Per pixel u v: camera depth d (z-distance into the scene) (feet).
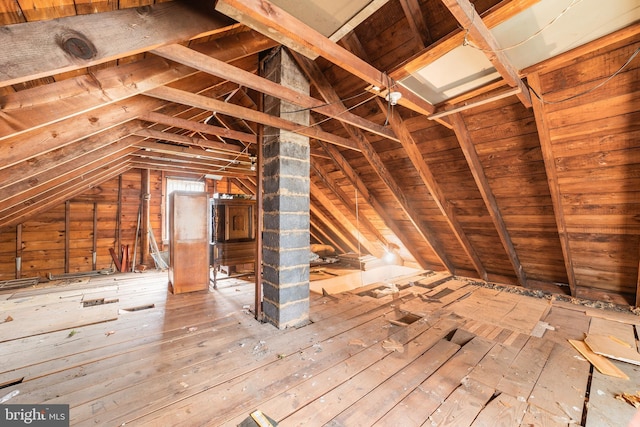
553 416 4.21
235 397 4.58
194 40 5.49
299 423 4.00
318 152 12.00
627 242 8.48
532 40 4.79
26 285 12.62
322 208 17.70
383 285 12.55
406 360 5.82
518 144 7.97
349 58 4.95
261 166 7.98
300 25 4.11
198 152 13.53
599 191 7.79
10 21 2.79
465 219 11.55
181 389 4.79
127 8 3.48
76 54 3.10
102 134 7.55
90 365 5.58
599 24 4.40
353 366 5.56
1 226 11.43
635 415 4.22
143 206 17.35
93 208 16.05
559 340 6.93
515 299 10.44
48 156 6.25
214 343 6.54
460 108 6.86
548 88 6.44
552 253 10.53
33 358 5.88
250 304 9.57
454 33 4.50
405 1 5.96
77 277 14.49
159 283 12.98
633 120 6.18
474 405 4.44
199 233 11.41
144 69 4.83
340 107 7.30
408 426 3.96
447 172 10.13
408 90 6.39
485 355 6.10
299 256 7.68
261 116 6.64
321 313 8.68
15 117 3.48
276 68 7.57
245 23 4.25
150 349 6.26
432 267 15.89
